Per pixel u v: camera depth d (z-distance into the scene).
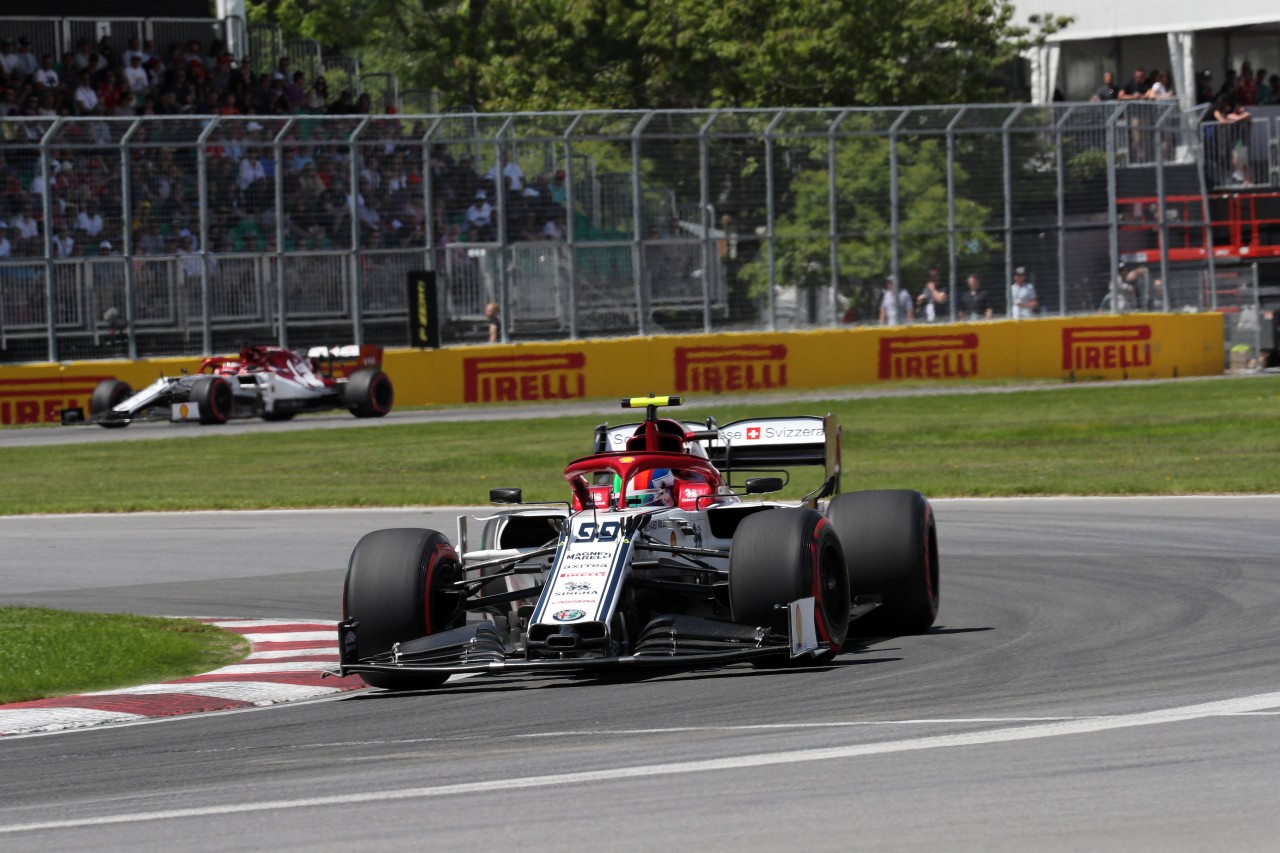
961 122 119.00
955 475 67.94
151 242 104.69
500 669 27.48
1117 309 122.88
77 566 51.19
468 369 110.62
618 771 21.34
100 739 26.23
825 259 117.69
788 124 116.38
